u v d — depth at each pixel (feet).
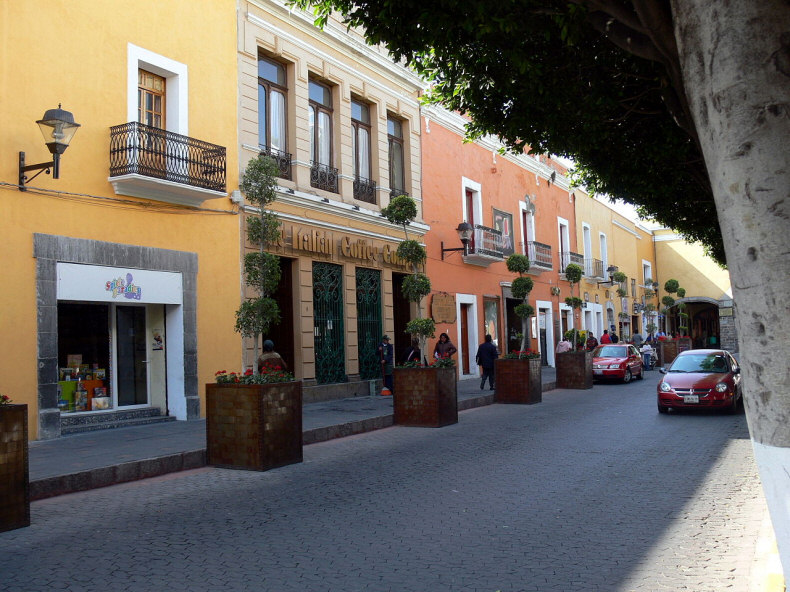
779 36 9.91
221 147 47.50
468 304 84.43
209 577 16.52
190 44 47.34
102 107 41.27
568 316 116.67
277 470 31.19
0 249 35.70
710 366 52.90
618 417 48.47
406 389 46.21
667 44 16.37
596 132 30.58
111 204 41.42
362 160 66.80
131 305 45.32
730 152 10.17
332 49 61.82
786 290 9.68
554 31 25.45
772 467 9.98
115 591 15.66
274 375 32.83
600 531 20.12
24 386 36.32
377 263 66.54
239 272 49.98
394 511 22.88
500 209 94.43
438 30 23.38
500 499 24.34
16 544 19.67
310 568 17.08
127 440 36.32
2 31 36.35
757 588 14.76
